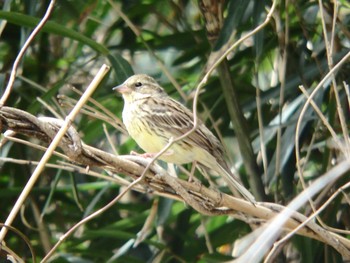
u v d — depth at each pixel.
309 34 12.81
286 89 12.26
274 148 12.95
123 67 11.70
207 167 11.77
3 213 13.66
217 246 13.21
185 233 13.15
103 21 14.42
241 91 13.38
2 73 12.20
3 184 13.95
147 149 11.43
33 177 8.52
